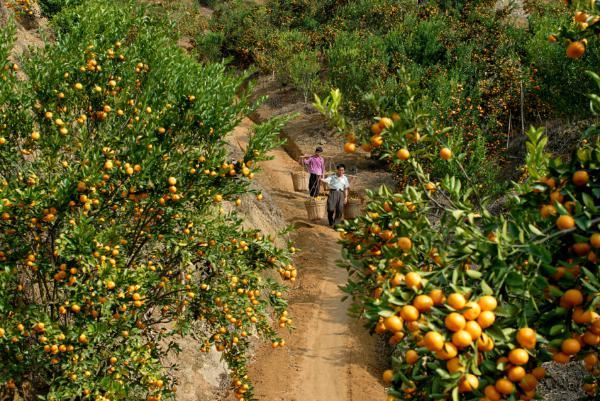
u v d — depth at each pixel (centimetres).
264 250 494
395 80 1714
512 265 185
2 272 367
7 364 387
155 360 441
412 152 258
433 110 1401
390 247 247
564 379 601
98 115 463
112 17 509
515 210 216
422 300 184
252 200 1120
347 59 2106
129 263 454
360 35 2698
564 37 230
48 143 414
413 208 265
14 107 425
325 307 883
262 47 3053
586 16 223
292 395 656
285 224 1238
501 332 171
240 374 516
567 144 1169
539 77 1356
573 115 1241
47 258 402
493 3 2784
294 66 2400
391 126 248
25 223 393
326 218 1318
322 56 2841
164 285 468
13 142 429
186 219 456
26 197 358
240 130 2016
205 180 434
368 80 1880
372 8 2928
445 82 1645
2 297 366
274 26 3294
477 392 171
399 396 197
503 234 190
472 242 196
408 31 2438
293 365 724
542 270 190
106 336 391
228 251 466
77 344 383
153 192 425
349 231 296
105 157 411
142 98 454
